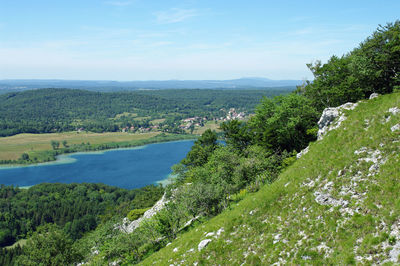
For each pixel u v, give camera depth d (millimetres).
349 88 49906
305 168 25500
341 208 18594
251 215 23969
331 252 16266
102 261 46406
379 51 52750
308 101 58500
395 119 21922
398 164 18219
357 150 22109
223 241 22734
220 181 40219
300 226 19500
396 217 15273
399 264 13172
